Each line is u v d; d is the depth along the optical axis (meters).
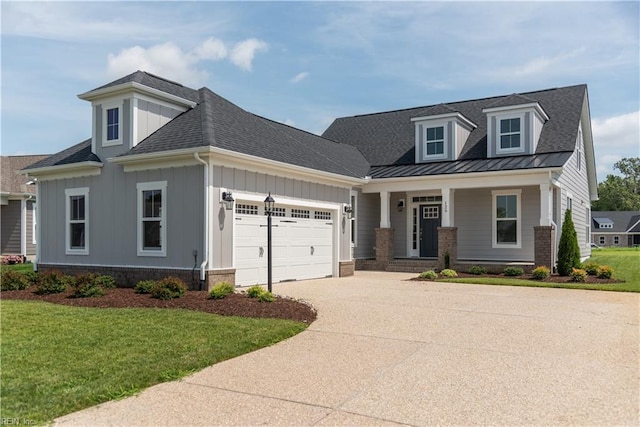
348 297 11.61
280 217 14.66
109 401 4.82
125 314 8.85
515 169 16.45
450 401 4.82
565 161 16.28
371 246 21.44
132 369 5.67
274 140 15.77
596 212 71.69
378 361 6.22
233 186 12.63
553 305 10.45
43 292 11.60
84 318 8.47
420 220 21.34
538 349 6.79
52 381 5.23
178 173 12.38
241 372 5.76
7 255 23.17
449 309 9.92
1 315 8.77
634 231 64.94
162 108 14.29
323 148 19.92
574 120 19.05
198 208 12.01
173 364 5.90
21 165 26.66
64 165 14.20
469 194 20.12
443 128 19.80
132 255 13.17
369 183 19.83
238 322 8.20
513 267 16.53
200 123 13.27
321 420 4.36
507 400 4.84
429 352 6.64
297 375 5.65
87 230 14.17
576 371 5.78
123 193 13.41
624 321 8.73
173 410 4.60
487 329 8.05
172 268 12.33
